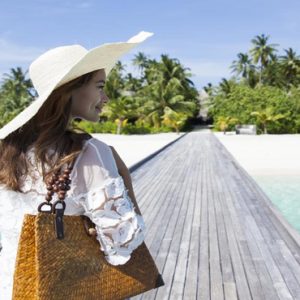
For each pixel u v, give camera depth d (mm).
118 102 41406
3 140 1043
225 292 3045
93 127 40906
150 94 50562
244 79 59125
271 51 57062
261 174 13055
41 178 999
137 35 1043
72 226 983
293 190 10883
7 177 1016
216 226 4969
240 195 7000
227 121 44031
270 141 26719
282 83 57688
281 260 3725
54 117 1004
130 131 42219
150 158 13133
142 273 1066
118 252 989
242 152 19000
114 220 968
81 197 985
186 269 3523
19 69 57469
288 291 3049
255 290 3074
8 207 1040
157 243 4289
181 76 53125
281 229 4785
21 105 53500
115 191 976
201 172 10117
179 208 6043
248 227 4895
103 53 996
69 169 973
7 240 1067
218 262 3693
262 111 41031
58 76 1021
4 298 1049
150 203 6426
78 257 978
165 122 45062
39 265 933
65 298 954
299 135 36250
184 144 20891
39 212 958
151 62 60312
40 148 978
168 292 3045
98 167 991
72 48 1082
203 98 72188
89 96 1069
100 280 1001
